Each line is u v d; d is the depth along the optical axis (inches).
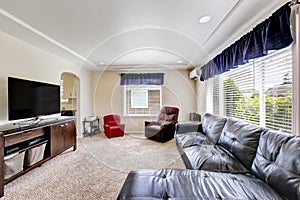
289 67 74.4
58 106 150.2
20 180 97.3
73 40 126.5
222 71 131.9
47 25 101.7
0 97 106.2
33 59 133.5
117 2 79.2
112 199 78.8
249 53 93.0
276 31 72.1
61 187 89.6
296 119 68.7
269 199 48.6
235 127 91.8
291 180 49.1
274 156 59.6
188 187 54.9
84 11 86.7
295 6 66.1
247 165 71.9
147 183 58.1
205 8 84.7
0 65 106.3
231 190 53.1
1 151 82.2
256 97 100.1
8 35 111.5
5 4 79.6
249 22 96.5
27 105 114.9
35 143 110.8
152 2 79.6
